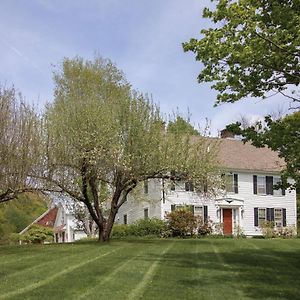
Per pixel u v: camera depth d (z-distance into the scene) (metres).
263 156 40.62
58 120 21.48
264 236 33.91
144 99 22.86
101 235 23.89
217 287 10.36
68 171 21.80
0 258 16.31
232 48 11.52
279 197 39.34
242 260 15.27
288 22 10.62
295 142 12.44
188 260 15.11
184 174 23.20
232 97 12.53
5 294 9.55
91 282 10.84
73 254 17.08
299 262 14.85
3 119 19.02
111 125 21.73
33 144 19.97
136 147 21.97
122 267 13.31
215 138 25.55
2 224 44.75
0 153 18.86
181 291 9.84
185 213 31.72
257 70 11.84
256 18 11.18
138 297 9.21
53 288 10.12
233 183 37.69
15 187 19.33
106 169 21.98
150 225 31.95
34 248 20.30
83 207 32.66
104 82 32.75
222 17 11.52
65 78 32.25
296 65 11.59
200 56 12.06
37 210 68.75
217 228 34.06
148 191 35.88
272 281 11.25
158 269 12.95
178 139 23.11
